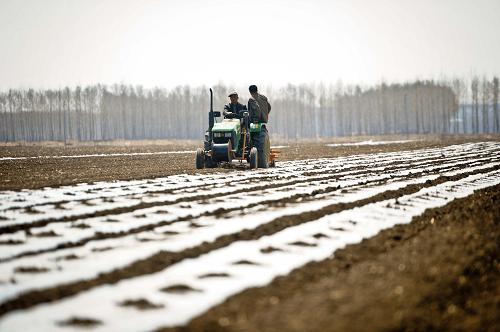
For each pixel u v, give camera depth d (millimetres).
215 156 48375
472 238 18938
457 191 32969
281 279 15062
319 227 21875
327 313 12578
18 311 12820
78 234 20859
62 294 14000
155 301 13352
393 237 19859
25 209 26562
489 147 101250
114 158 77438
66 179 42938
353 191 32875
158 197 30922
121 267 16297
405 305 13305
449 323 12859
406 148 104750
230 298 13562
